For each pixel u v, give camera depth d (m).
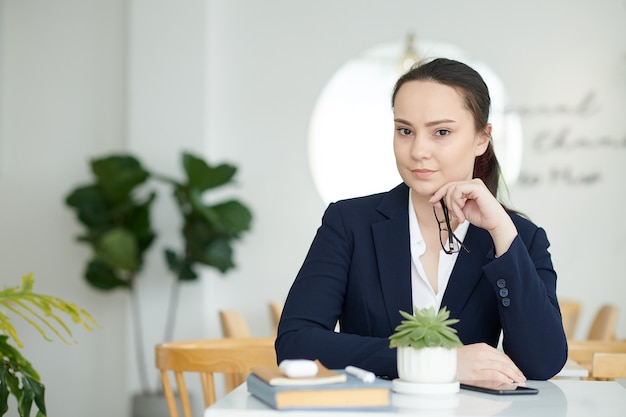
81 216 5.79
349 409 1.37
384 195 2.02
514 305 1.76
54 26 6.34
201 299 5.99
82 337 6.21
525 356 1.78
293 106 6.12
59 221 6.29
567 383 1.77
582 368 2.63
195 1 6.06
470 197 1.76
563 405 1.48
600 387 1.70
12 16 6.38
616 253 5.86
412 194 1.96
